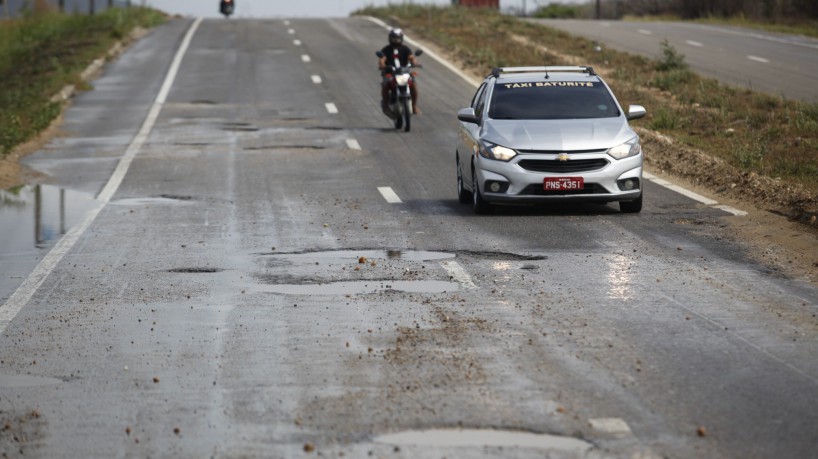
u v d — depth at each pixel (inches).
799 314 748.6
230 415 558.6
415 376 617.3
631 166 1198.9
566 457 487.8
